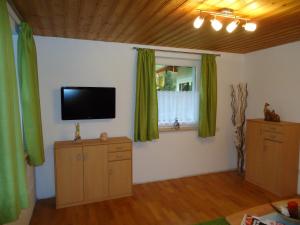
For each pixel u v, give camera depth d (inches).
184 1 76.9
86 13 88.3
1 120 55.9
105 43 135.0
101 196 123.9
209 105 159.6
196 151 164.9
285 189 131.1
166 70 155.0
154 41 134.1
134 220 104.3
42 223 101.7
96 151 121.5
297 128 131.8
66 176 116.5
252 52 165.6
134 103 144.2
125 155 127.7
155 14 89.0
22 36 88.5
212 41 133.3
